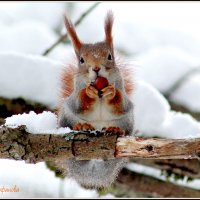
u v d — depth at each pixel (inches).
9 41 628.1
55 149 297.6
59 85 399.5
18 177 416.8
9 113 425.1
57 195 430.9
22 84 425.4
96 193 448.5
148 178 456.8
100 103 327.6
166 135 434.9
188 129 438.0
